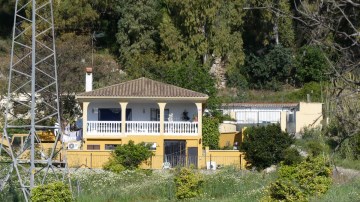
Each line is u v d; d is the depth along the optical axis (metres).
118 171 49.03
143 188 40.34
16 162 37.81
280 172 40.97
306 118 62.25
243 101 74.38
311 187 31.97
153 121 58.88
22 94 63.72
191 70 70.38
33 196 34.88
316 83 74.81
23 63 64.69
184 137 58.22
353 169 38.16
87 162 53.12
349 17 9.07
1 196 37.38
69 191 35.59
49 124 62.75
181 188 38.59
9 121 60.53
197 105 58.66
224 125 66.00
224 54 76.25
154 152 55.12
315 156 35.31
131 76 75.62
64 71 67.38
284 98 74.69
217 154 53.41
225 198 37.53
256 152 50.50
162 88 59.66
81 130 61.91
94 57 74.69
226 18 76.06
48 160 38.84
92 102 59.41
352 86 9.49
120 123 58.53
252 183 40.59
